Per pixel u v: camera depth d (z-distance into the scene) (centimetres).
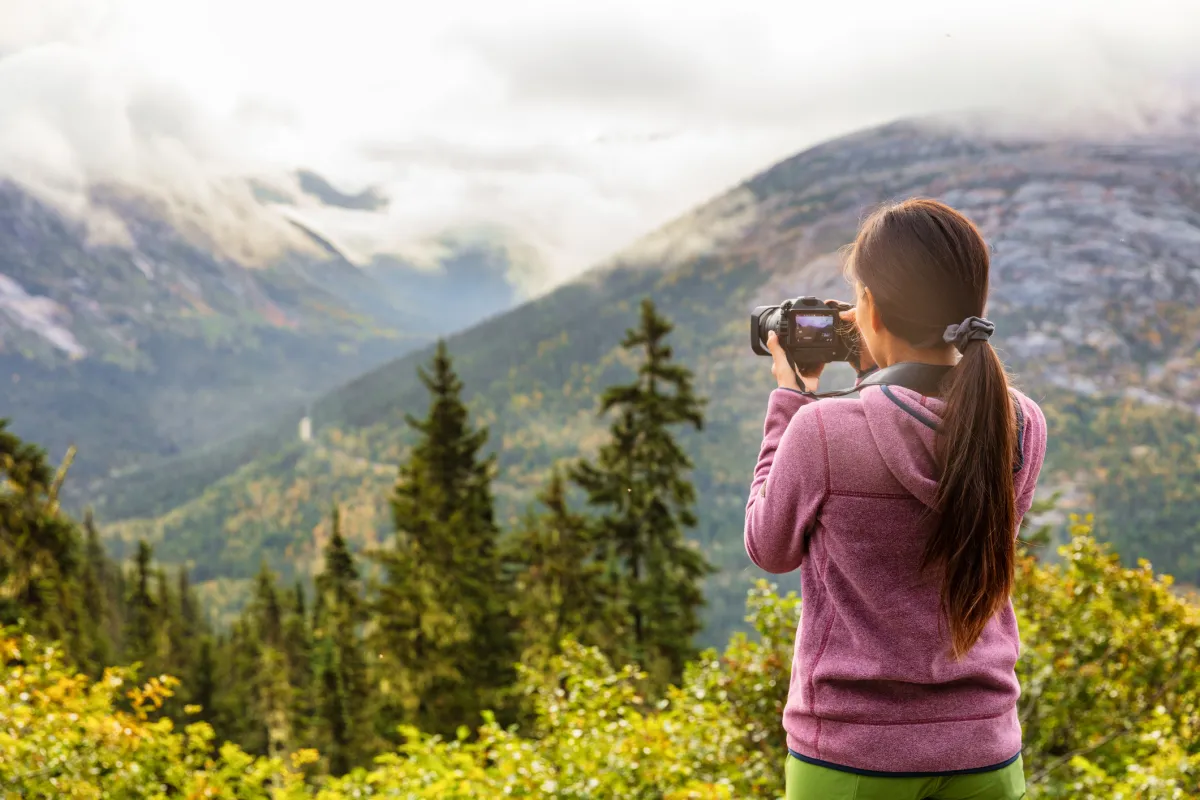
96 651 2714
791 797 165
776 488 162
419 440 2750
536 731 569
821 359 179
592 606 2378
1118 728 547
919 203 163
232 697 4616
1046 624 569
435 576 2312
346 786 504
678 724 496
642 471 2384
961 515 145
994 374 150
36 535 1959
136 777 500
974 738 152
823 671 157
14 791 450
